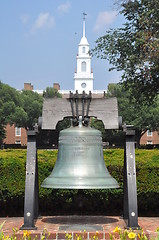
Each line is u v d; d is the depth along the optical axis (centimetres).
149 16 1948
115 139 4966
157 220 942
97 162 746
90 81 10388
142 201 997
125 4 2050
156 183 975
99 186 709
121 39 2120
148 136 6606
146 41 1906
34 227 713
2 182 960
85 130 753
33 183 736
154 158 1031
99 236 673
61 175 731
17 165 967
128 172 741
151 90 2152
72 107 776
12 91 5081
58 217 862
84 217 862
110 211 1030
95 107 779
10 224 859
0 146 5506
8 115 5006
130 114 4434
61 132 761
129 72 2052
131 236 504
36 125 767
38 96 5609
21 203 998
